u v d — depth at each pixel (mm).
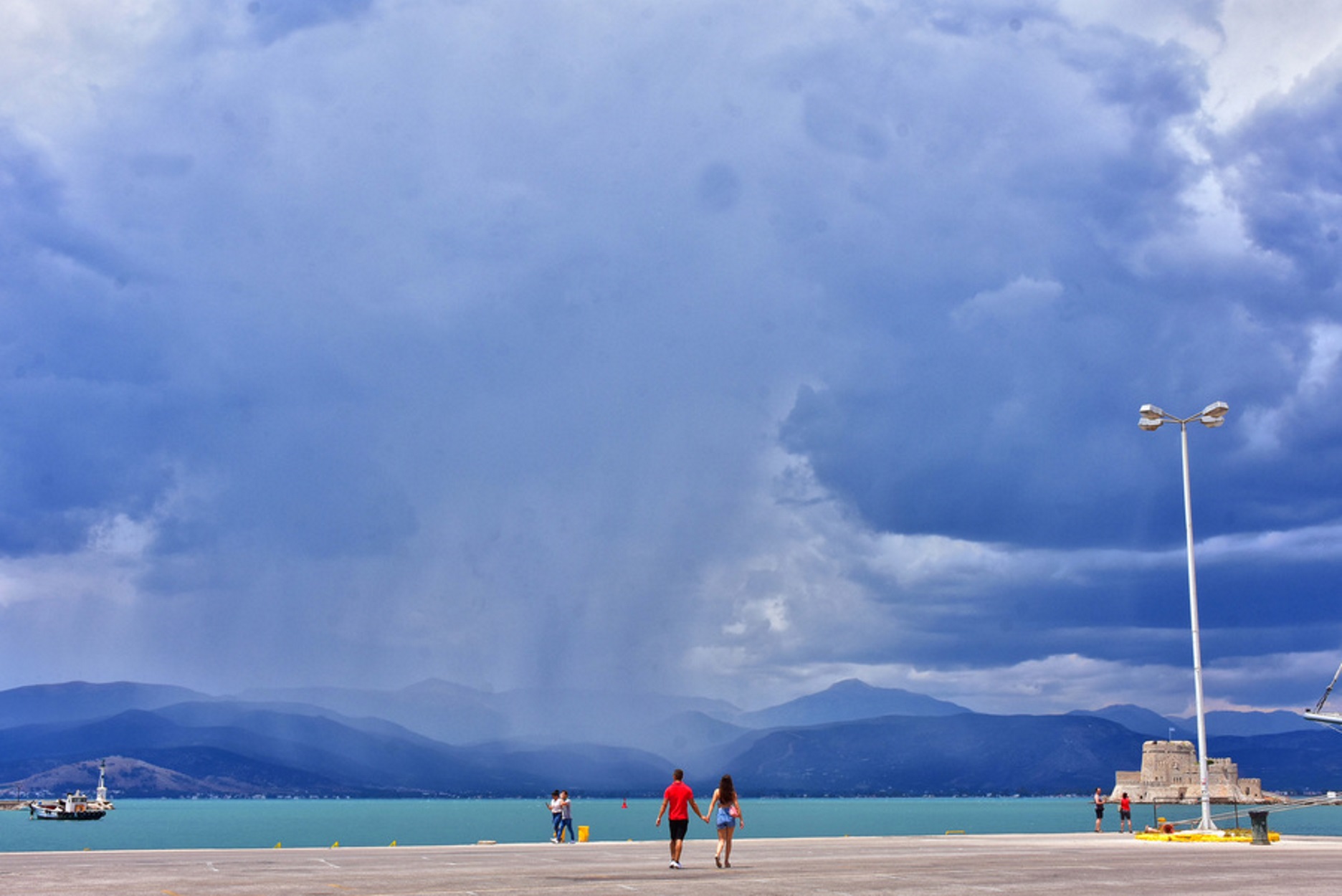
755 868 34594
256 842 159750
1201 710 52281
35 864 37031
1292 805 49156
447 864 37031
